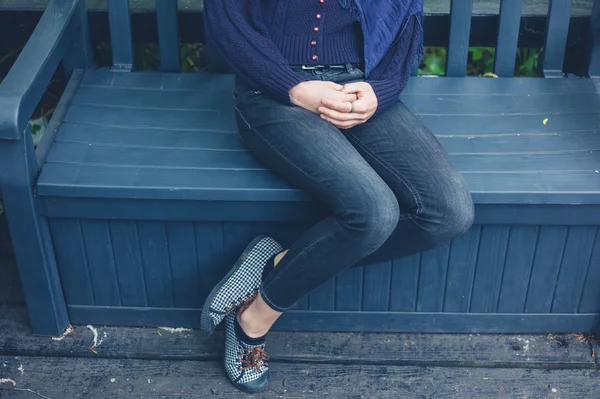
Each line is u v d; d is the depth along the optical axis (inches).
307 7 77.2
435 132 88.1
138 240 84.2
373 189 72.9
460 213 75.9
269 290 78.5
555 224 81.3
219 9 77.4
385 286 87.0
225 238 84.1
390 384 84.5
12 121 73.7
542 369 86.7
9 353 88.0
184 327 91.0
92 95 93.1
